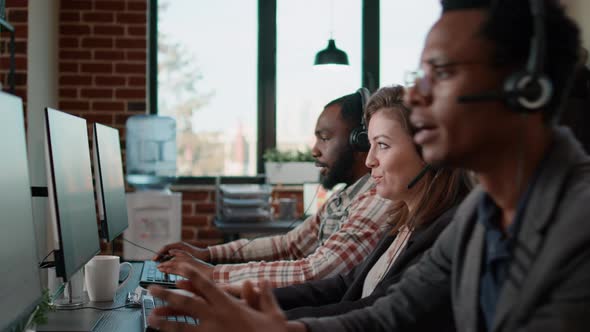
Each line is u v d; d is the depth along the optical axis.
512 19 0.70
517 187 0.72
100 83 4.29
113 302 1.72
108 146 2.21
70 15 4.27
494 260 0.79
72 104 4.27
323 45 4.59
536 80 0.69
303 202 4.36
